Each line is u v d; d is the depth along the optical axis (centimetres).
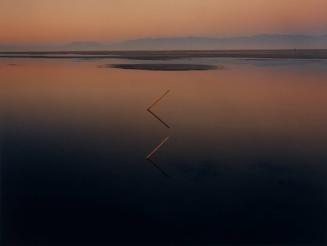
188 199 293
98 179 325
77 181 322
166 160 367
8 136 425
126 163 362
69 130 441
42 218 265
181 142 411
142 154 379
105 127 450
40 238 239
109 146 401
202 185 319
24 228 252
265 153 378
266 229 245
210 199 293
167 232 245
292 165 351
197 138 418
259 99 515
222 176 334
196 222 257
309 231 243
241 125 450
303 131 417
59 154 381
